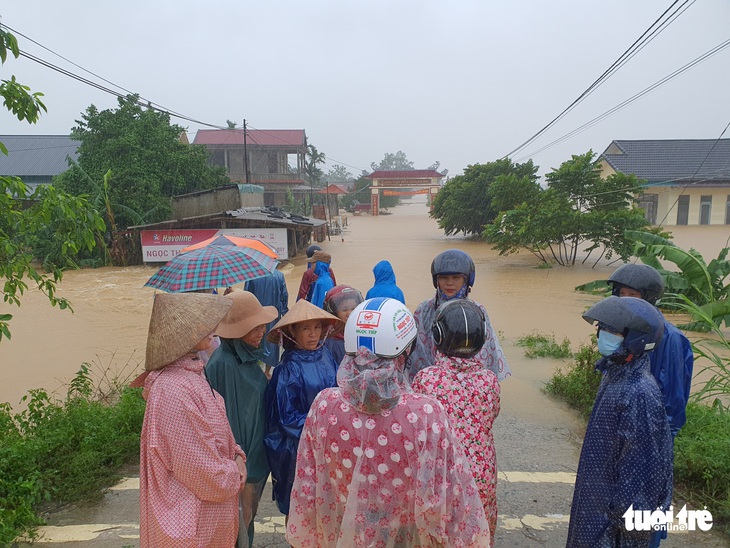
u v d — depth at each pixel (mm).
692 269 11172
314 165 60312
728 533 3359
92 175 24141
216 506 2150
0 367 9188
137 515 3740
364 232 43500
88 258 23797
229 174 48844
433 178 65125
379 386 1799
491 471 2207
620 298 2348
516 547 3318
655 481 2154
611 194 20797
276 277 5789
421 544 1896
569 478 4297
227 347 2828
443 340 2188
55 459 4332
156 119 26500
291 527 1995
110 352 10039
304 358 2807
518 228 20750
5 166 37500
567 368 7641
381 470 1842
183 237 22812
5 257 4457
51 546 3363
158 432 2045
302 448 1984
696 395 5582
